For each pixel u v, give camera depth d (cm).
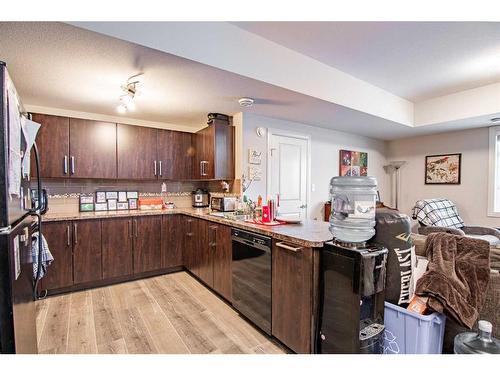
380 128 435
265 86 243
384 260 147
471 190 440
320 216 438
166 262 338
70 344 187
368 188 175
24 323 116
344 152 473
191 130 426
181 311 238
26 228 129
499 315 149
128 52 180
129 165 340
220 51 204
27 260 128
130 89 236
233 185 353
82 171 307
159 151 363
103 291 283
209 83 236
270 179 368
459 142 455
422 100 408
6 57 186
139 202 368
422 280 154
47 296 268
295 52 254
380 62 278
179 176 380
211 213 311
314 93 272
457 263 153
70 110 327
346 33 221
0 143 96
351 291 137
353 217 158
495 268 153
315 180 429
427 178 498
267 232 193
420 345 144
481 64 281
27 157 139
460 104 369
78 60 191
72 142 302
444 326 160
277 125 375
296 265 168
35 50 177
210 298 266
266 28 215
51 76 220
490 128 418
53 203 320
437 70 298
